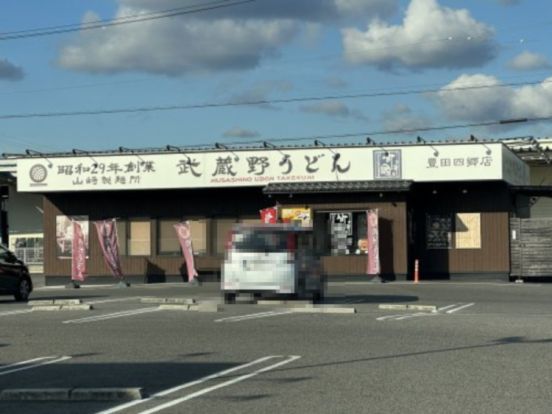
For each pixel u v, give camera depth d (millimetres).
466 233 31750
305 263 19609
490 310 18359
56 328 15492
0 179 42938
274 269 18953
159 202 34219
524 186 32625
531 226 31078
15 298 23875
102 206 34719
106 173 33344
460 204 31875
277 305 19469
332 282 30234
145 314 17828
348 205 31219
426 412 7781
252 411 7961
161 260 33938
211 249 33594
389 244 30844
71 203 34969
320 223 31438
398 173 30844
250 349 12305
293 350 12141
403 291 24812
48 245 34938
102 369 10719
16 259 24109
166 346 12781
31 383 9742
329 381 9539
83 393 8695
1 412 8094
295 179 31656
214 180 32406
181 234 31969
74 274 32625
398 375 9906
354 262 30984
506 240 31234
